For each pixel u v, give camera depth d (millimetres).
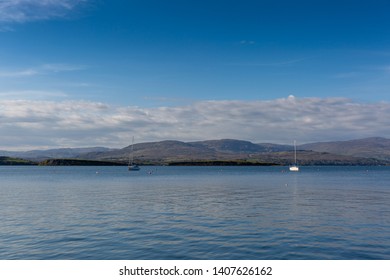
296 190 83000
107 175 184250
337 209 48500
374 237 31031
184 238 30781
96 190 83812
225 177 158625
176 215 43469
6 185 103375
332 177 159000
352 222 38375
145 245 28562
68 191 80938
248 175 183125
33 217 42156
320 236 31422
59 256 25938
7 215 43688
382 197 65438
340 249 27297
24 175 183875
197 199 62219
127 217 42031
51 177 160000
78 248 27797
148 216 42719
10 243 29375
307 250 27078
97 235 32031
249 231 33594
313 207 50719
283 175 183500
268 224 37281
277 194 72188
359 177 159000
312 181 123750
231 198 63938
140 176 170125
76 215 43562
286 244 28734
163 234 32312
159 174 199250
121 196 68188
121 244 28891
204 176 169750
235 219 40469
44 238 31000
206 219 40531
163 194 72438
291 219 40438
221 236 31484
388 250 27016
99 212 46125
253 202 57344
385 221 38938
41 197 66625
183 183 112250
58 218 41344
